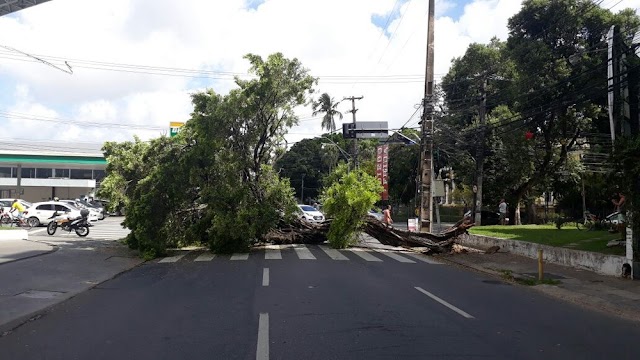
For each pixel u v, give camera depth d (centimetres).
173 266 1562
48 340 714
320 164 8306
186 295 1060
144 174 2192
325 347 680
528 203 4206
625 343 743
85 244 2170
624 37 1706
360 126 4153
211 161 2014
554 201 5062
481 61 3562
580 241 1997
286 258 1788
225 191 1988
